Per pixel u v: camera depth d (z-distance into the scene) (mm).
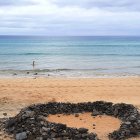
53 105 17969
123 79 33625
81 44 144625
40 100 22453
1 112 18844
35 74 39125
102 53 85062
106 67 49750
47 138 13195
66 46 125062
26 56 72250
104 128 15258
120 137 13930
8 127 14797
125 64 55375
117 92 26172
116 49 106125
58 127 13859
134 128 14594
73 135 13492
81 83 30281
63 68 47094
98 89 27281
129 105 17531
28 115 14875
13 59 64000
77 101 22297
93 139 13391
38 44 142000
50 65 52625
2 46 121562
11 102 21531
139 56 74812
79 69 45781
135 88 28172
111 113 17438
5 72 40875
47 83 29953
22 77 35688
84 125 15672
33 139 13258
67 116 17156
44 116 16875
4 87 27266
